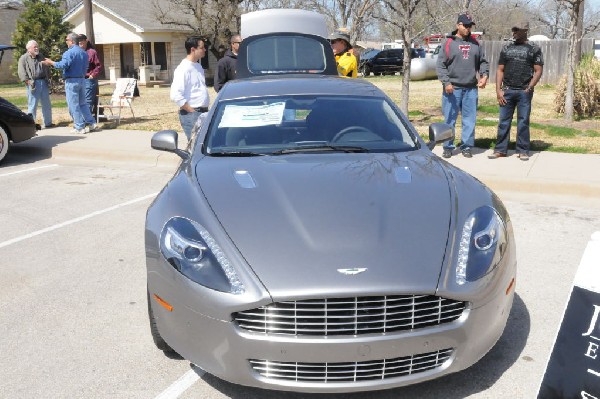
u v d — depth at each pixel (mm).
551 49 24062
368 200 3412
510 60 8273
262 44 8625
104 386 3424
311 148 4242
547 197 7258
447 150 8789
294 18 9664
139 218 6734
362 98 4816
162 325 3297
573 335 2551
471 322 3000
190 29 31859
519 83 8281
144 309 4430
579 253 5418
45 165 9719
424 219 3271
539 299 4473
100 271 5195
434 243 3115
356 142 4332
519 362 3590
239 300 2910
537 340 3854
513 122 12070
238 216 3299
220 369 3025
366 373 2920
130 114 15367
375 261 2971
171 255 3195
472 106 8641
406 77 11984
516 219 6445
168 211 3482
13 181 8648
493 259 3150
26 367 3641
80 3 32219
